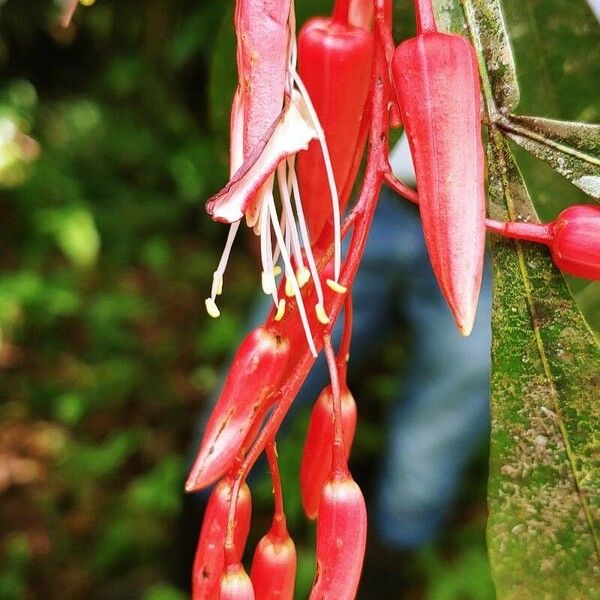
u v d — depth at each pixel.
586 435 0.21
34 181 1.05
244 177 0.18
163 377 0.93
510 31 0.24
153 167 1.11
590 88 0.24
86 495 0.79
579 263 0.20
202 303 1.02
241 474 0.20
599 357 0.21
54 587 0.72
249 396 0.20
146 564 0.73
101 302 0.97
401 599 0.66
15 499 0.79
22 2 0.99
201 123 1.09
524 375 0.21
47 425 0.87
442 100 0.19
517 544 0.21
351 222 0.20
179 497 0.75
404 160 0.36
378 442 0.76
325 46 0.20
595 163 0.21
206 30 0.85
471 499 0.72
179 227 1.10
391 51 0.20
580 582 0.21
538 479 0.21
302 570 0.65
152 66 1.06
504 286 0.21
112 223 1.08
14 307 0.94
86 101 1.09
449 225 0.19
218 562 0.20
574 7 0.24
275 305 0.20
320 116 0.20
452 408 0.57
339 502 0.20
